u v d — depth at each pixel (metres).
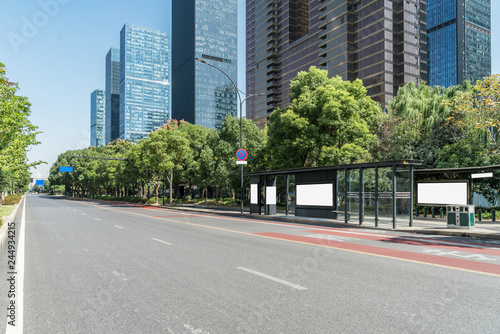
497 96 21.41
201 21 162.88
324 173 19.70
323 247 9.92
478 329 3.94
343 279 6.20
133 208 38.66
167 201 57.66
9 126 20.55
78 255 8.85
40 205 46.41
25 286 5.90
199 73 160.62
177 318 4.33
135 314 4.49
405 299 5.03
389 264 7.50
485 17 160.88
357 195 18.33
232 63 170.12
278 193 36.78
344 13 93.94
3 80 19.89
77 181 96.44
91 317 4.40
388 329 3.94
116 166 65.81
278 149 31.09
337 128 28.09
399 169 19.77
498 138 24.16
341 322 4.15
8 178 35.47
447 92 29.70
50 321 4.28
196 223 18.66
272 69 123.56
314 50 106.31
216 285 5.84
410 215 15.52
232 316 4.38
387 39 86.56
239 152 26.41
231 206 40.84
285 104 118.69
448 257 8.34
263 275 6.53
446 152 24.41
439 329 3.94
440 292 5.37
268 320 4.23
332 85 31.34
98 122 173.50
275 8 125.25
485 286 5.71
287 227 16.30
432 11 160.50
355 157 26.66
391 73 86.75
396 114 30.98
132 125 172.12
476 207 20.86
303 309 4.62
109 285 5.91
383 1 86.94
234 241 11.27
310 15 108.00
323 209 19.69
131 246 10.29
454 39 150.62
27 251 9.55
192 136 55.94
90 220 20.80
